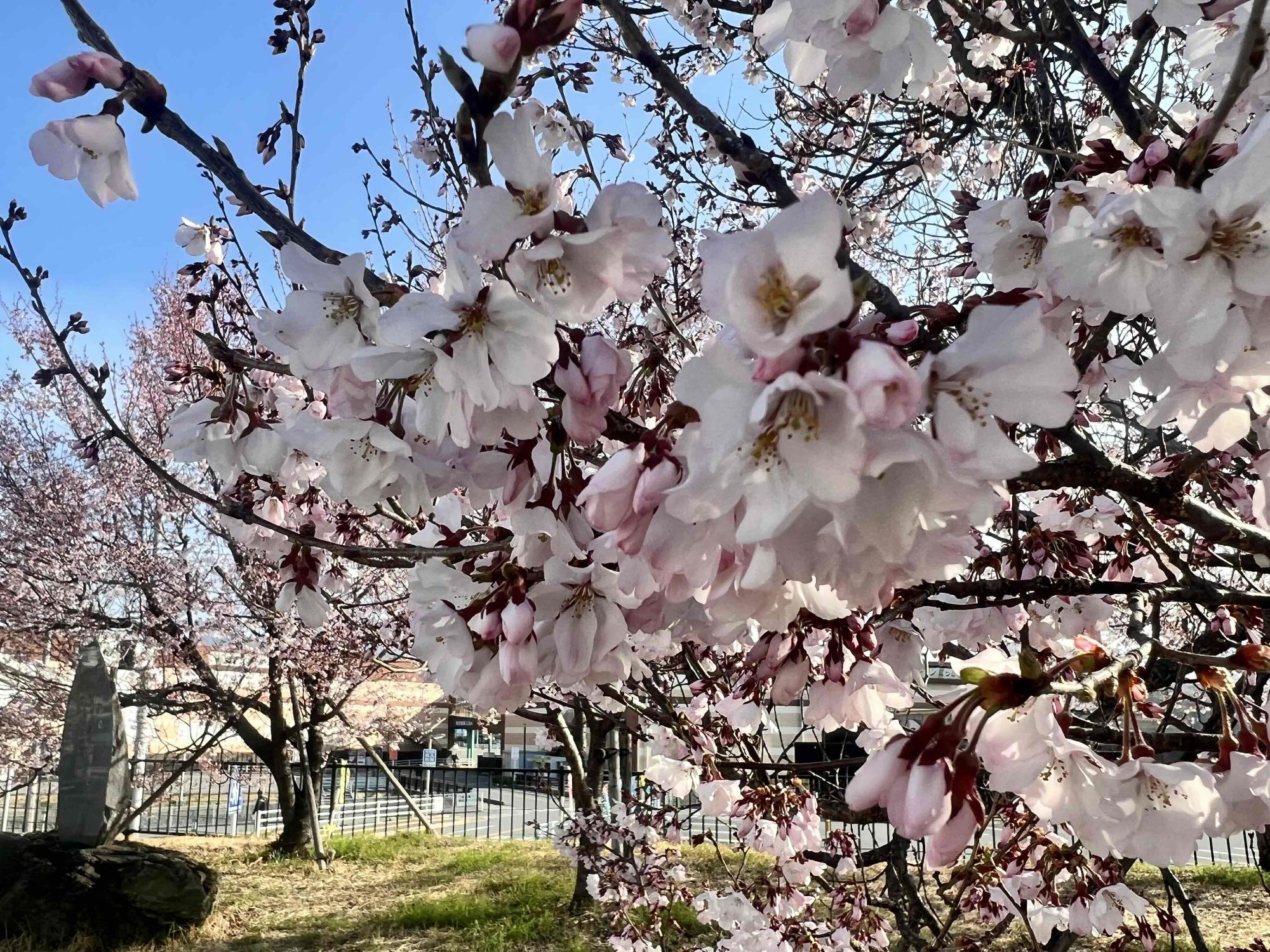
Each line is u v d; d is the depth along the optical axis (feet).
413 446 4.85
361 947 24.53
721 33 14.01
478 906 27.35
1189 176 3.86
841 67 5.08
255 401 6.88
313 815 36.32
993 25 8.73
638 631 5.08
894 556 2.67
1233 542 5.16
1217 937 21.94
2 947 23.48
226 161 4.38
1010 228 5.41
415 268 9.62
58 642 34.99
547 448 4.35
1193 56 6.14
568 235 3.58
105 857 25.95
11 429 35.32
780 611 3.70
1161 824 3.97
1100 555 10.18
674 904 21.58
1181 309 3.45
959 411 2.76
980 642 9.08
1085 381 7.22
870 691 6.15
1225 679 4.07
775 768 10.11
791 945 11.66
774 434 2.52
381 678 39.68
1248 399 4.60
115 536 33.27
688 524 3.17
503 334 3.76
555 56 11.34
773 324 2.53
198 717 41.96
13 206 7.13
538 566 4.86
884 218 17.90
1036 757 3.80
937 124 15.52
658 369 5.39
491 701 4.84
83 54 4.08
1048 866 8.95
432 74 8.14
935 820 2.92
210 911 27.02
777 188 5.32
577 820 20.33
